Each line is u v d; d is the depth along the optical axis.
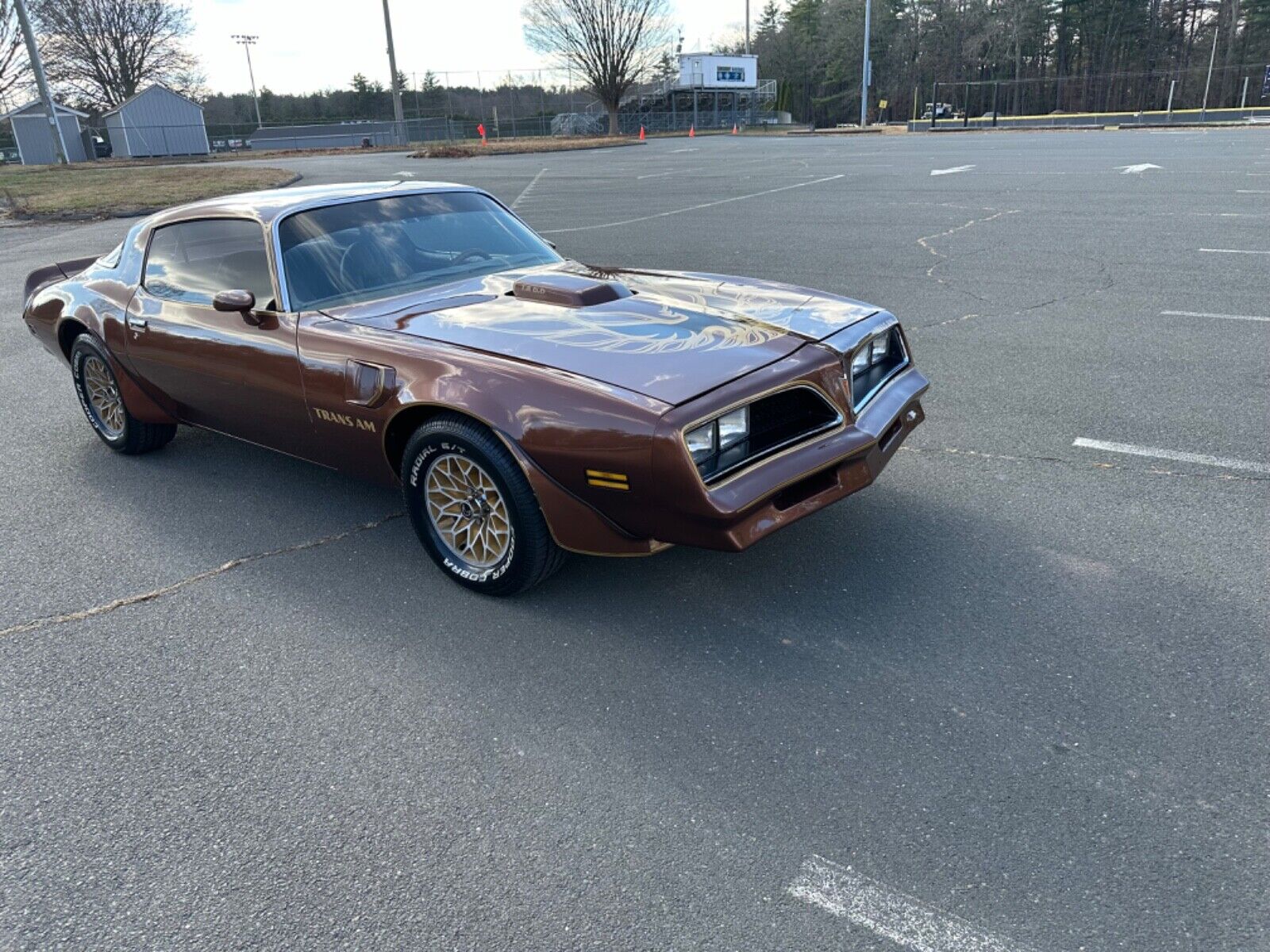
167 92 47.88
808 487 3.12
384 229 4.20
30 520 4.39
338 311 3.78
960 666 2.90
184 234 4.38
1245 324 6.64
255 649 3.21
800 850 2.20
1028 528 3.80
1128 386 5.46
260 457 5.14
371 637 3.25
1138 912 1.99
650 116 58.59
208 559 3.91
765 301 3.74
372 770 2.57
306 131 61.66
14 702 2.97
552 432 2.92
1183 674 2.79
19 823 2.43
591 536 3.04
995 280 8.55
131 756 2.68
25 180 27.14
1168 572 3.39
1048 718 2.63
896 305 7.81
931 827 2.26
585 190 19.45
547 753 2.61
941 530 3.81
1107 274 8.52
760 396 2.91
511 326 3.41
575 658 3.06
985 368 5.96
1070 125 41.91
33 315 5.41
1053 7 73.50
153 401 4.74
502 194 19.52
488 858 2.23
